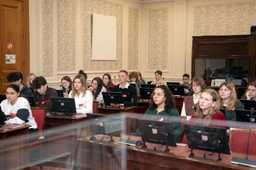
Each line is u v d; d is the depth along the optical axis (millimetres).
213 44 9141
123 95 5801
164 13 10812
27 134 3693
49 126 4266
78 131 3521
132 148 2711
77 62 8648
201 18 10211
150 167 2625
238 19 9648
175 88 7219
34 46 7402
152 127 2629
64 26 8188
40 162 3828
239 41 8750
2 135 3361
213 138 2355
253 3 9383
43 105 4785
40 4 7441
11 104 3988
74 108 4309
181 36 10500
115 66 10125
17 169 3572
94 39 9125
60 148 3766
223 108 3717
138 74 8625
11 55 6926
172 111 3297
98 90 5988
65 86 5676
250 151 2570
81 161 3168
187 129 2469
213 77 9250
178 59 10594
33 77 6340
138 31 11133
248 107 4168
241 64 8852
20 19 7082
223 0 9820
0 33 6688
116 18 9977
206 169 2361
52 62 7848
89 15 8961
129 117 2877
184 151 2602
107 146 2873
